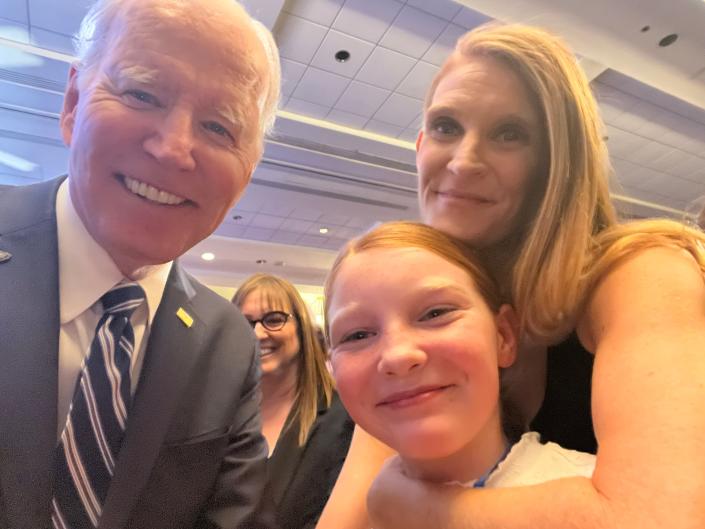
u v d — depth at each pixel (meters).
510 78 0.64
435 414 0.54
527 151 0.64
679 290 0.48
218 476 0.97
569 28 3.43
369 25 3.66
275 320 1.75
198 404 0.92
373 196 6.26
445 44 3.86
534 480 0.56
